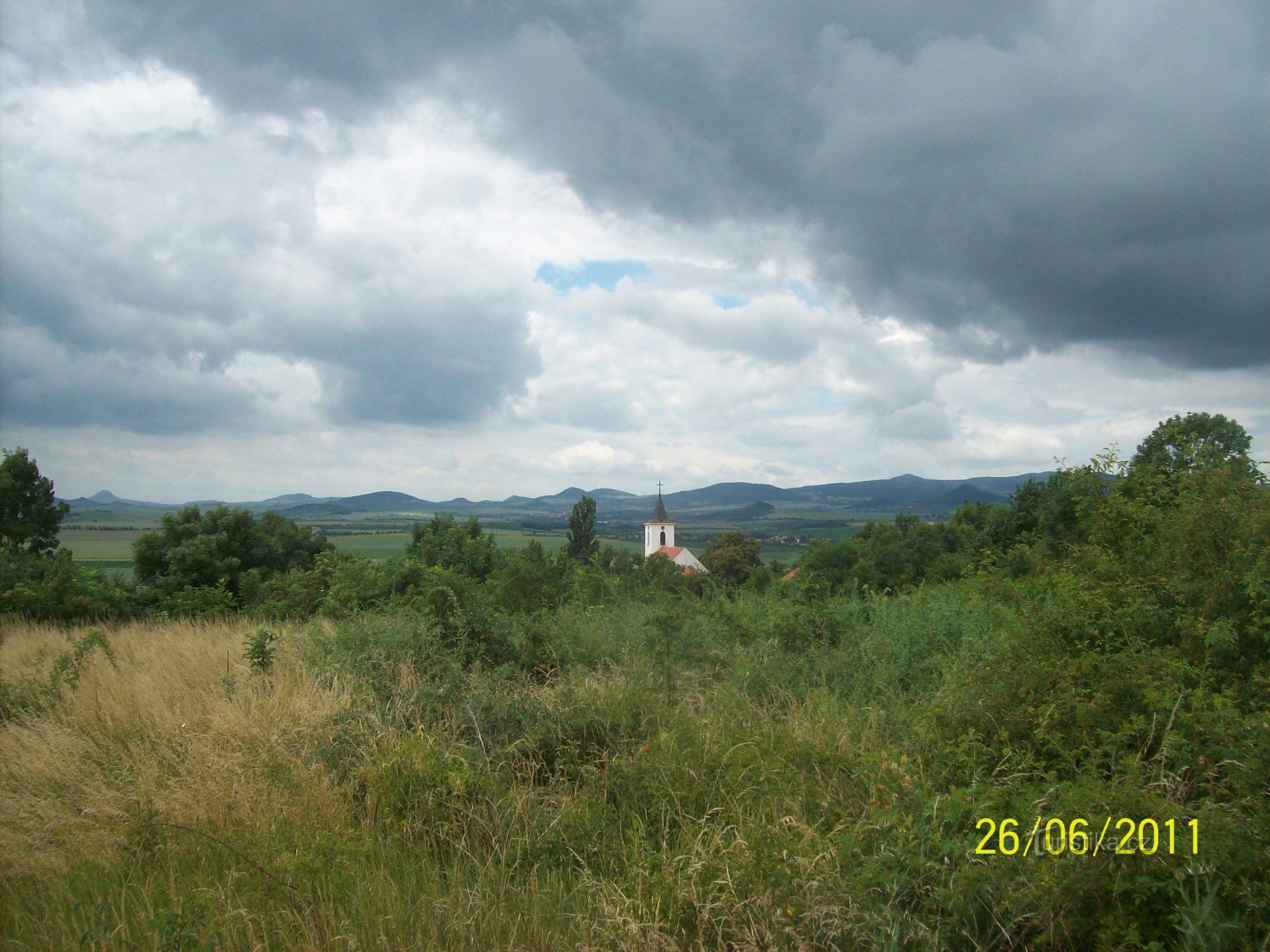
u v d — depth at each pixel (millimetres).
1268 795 3863
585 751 6180
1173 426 12938
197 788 5555
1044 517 18219
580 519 58344
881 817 4125
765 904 3742
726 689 7316
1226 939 2996
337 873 4363
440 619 9383
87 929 4027
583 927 3928
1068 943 3318
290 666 8703
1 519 26281
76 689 8398
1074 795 3701
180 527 22594
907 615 9914
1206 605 5250
